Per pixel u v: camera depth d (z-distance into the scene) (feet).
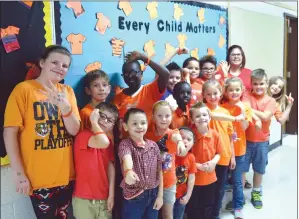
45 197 4.89
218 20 9.30
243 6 10.53
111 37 6.28
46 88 4.69
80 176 5.09
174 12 7.70
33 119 4.62
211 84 6.97
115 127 5.84
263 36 11.99
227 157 6.94
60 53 4.72
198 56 8.61
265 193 9.04
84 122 5.48
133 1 6.66
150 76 7.16
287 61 14.62
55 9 5.34
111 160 5.43
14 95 4.57
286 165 11.25
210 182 6.56
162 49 7.44
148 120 6.10
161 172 5.51
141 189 5.20
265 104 8.23
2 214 4.99
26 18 4.99
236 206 7.72
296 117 15.05
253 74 8.22
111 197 5.33
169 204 5.82
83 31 5.79
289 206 8.27
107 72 6.26
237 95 7.47
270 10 12.36
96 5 5.97
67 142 4.98
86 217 5.15
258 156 8.29
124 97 6.13
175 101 6.49
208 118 6.40
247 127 7.89
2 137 4.85
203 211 6.76
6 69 4.82
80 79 5.81
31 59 5.08
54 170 4.82
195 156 6.47
